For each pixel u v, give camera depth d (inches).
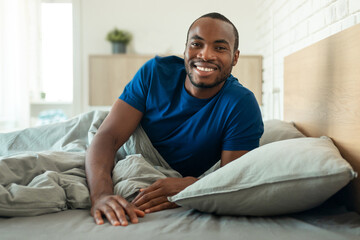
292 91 77.4
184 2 174.6
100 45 175.5
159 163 58.4
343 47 50.1
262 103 152.6
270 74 137.3
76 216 39.8
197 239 33.0
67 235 33.5
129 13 175.3
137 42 175.5
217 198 39.0
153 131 58.8
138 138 58.7
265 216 41.1
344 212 42.6
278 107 119.1
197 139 55.8
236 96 54.2
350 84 47.5
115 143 55.4
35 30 171.8
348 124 48.1
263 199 38.0
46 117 175.3
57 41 181.9
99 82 156.4
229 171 39.9
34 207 39.3
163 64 60.2
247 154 42.2
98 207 40.6
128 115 57.4
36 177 44.3
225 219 39.8
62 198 42.4
